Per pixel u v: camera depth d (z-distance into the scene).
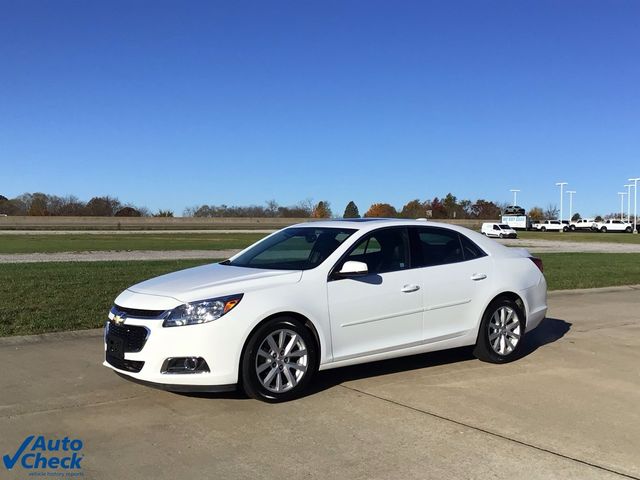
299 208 122.44
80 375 6.11
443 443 4.45
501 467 4.05
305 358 5.43
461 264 6.61
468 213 136.75
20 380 5.92
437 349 6.38
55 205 111.25
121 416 4.96
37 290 11.47
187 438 4.51
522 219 99.56
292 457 4.19
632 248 41.41
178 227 76.75
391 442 4.46
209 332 4.99
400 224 6.41
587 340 8.20
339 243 5.96
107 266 17.23
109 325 5.43
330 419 4.93
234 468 4.01
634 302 11.94
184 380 4.96
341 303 5.65
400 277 6.08
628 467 4.06
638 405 5.36
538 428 4.76
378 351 5.91
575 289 14.03
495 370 6.53
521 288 6.96
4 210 107.94
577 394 5.67
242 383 5.20
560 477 3.91
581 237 66.69
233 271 5.81
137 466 4.04
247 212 120.31
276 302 5.27
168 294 5.23
